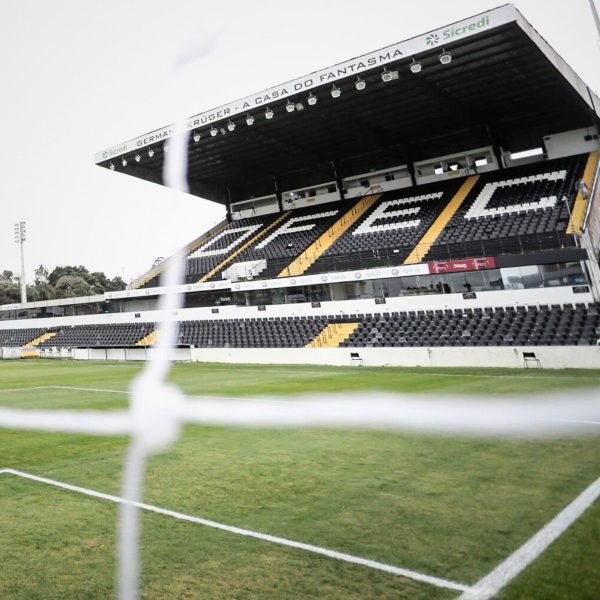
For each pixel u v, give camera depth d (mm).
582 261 21281
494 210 28125
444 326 22984
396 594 3713
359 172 38750
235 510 5625
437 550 4383
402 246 28781
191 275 37094
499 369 18953
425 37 21141
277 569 4180
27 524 5445
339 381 17625
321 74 23953
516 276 23062
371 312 26938
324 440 8867
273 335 28844
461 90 26641
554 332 19578
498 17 19484
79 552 4680
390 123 31250
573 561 4059
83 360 36750
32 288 71938
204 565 4297
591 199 24234
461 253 25578
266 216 42969
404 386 15367
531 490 5801
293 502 5812
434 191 34188
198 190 42688
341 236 33438
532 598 3568
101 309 44781
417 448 7996
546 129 32062
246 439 9148
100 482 6949
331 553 4430
